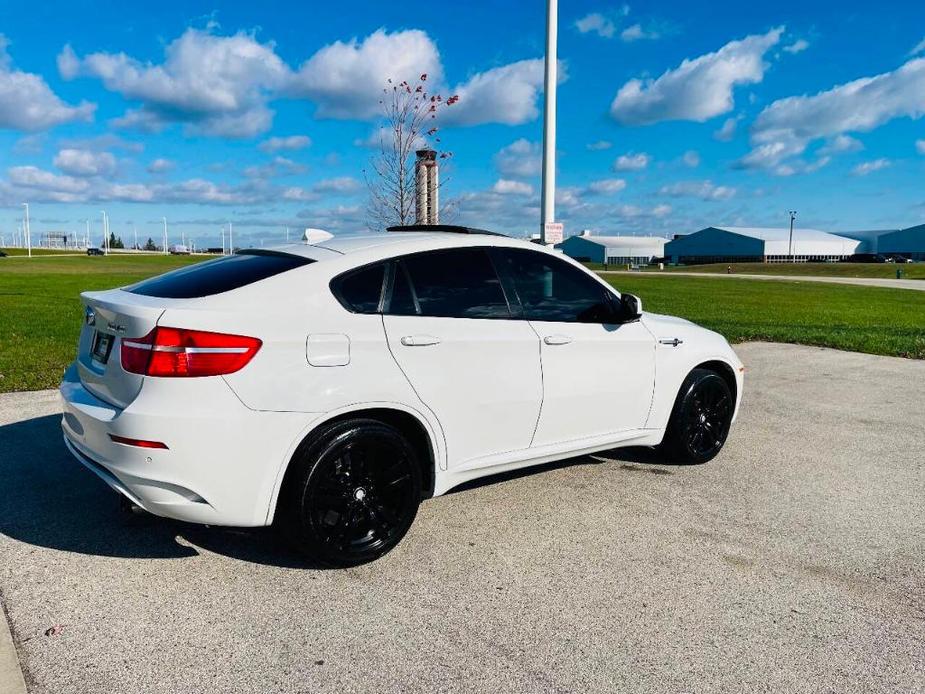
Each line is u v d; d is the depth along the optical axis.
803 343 13.12
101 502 4.11
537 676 2.56
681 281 49.41
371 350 3.33
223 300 3.10
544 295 4.13
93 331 3.46
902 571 3.45
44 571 3.27
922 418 6.87
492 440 3.86
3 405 6.50
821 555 3.62
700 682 2.54
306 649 2.69
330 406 3.19
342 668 2.58
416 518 4.04
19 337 11.27
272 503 3.12
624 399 4.52
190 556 3.46
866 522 4.09
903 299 29.94
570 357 4.15
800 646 2.78
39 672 2.51
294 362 3.11
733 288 38.88
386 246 3.60
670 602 3.11
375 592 3.15
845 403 7.57
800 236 125.94
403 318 3.47
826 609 3.07
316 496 3.19
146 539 3.63
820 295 32.34
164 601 3.02
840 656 2.72
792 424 6.55
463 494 4.45
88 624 2.83
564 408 4.15
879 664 2.67
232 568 3.34
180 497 2.99
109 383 3.14
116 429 2.97
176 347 2.91
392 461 3.43
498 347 3.79
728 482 4.77
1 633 2.74
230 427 2.97
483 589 3.19
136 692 2.42
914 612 3.06
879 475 5.00
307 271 3.31
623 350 4.46
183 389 2.92
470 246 3.88
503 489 4.55
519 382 3.90
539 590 3.20
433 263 3.70
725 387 5.20
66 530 3.72
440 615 2.96
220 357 2.95
